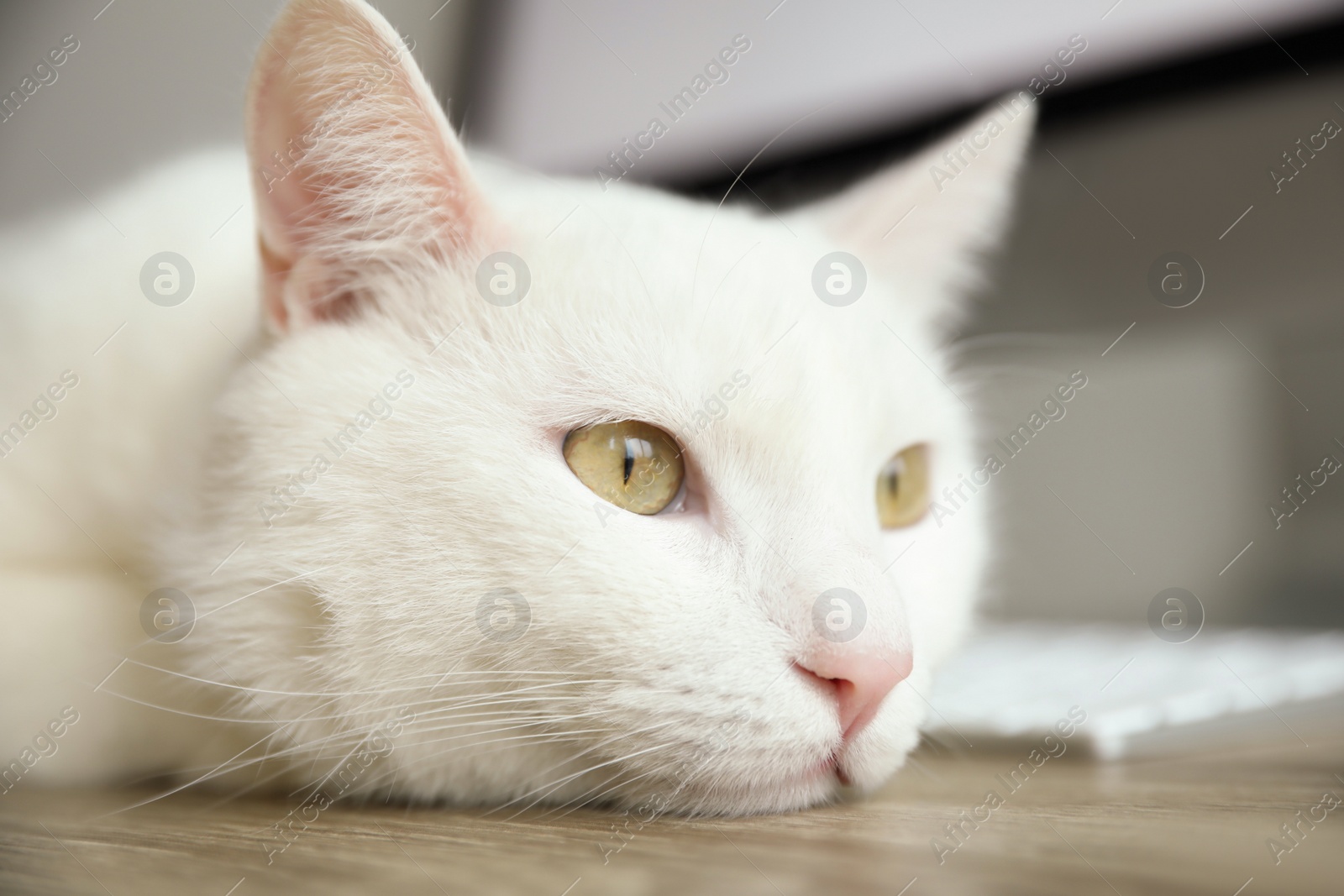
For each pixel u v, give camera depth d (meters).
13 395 0.41
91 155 0.53
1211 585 0.72
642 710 0.36
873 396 0.39
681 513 0.37
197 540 0.38
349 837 0.34
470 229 0.38
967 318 0.52
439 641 0.36
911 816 0.35
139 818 0.35
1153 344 0.69
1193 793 0.36
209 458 0.38
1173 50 0.54
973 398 0.48
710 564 0.37
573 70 0.59
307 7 0.37
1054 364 0.62
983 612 0.57
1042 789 0.37
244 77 0.39
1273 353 0.70
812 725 0.36
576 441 0.37
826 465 0.37
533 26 0.58
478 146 0.53
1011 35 0.58
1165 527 0.73
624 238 0.39
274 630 0.37
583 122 0.58
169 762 0.38
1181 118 0.55
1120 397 0.74
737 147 0.60
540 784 0.37
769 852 0.33
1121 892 0.30
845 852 0.32
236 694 0.37
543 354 0.37
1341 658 0.46
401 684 0.36
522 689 0.36
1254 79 0.54
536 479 0.37
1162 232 0.58
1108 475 0.74
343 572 0.36
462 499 0.37
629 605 0.36
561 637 0.36
